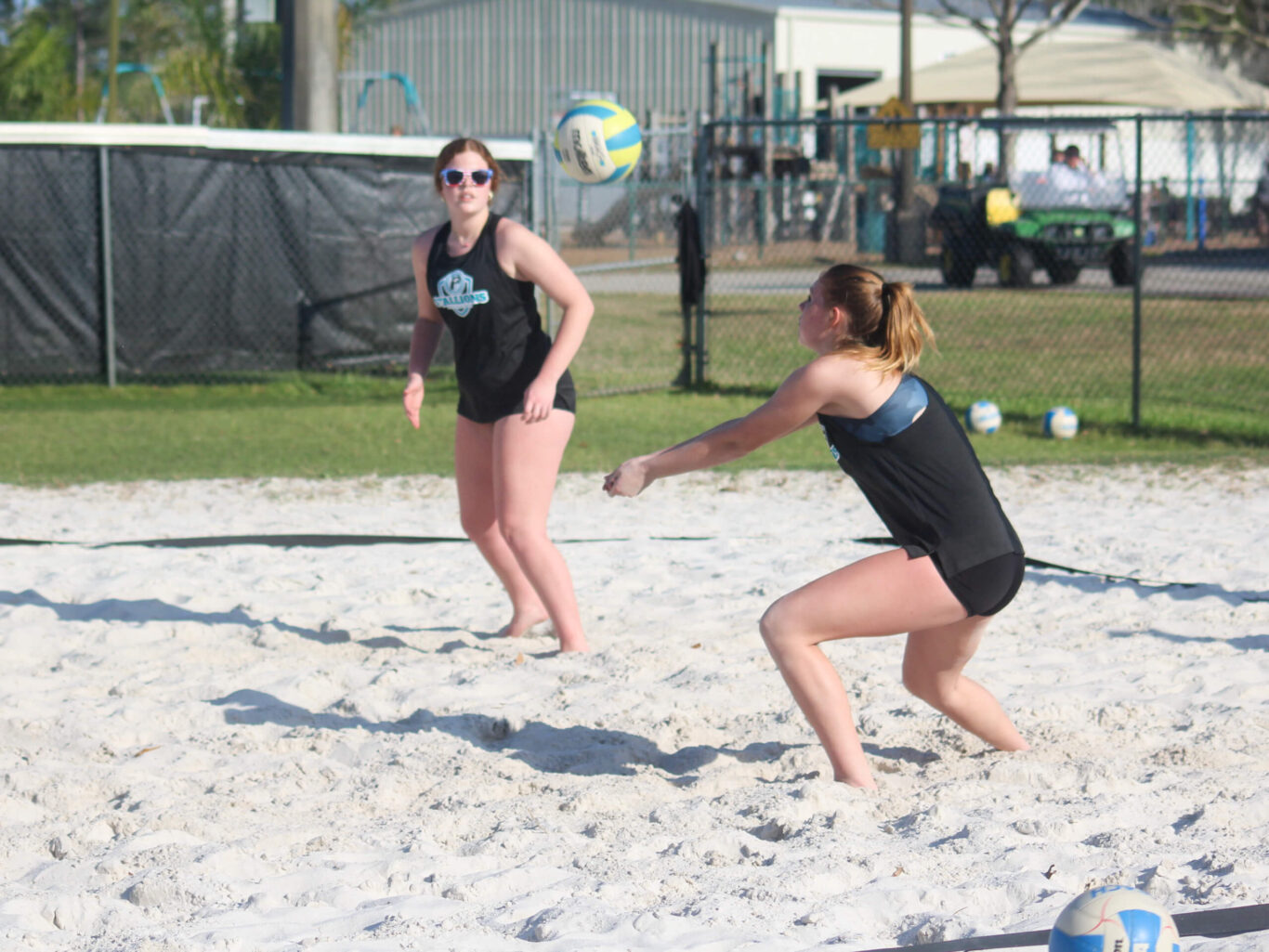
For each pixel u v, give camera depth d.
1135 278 20.19
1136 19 77.88
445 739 7.61
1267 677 8.62
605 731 7.80
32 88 41.28
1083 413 21.30
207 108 39.56
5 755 7.40
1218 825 5.93
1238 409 21.75
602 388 24.08
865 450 6.14
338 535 13.27
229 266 24.25
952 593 6.20
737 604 10.76
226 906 5.31
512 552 9.49
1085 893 4.21
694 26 71.69
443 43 75.31
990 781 6.70
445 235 9.14
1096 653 9.27
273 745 7.56
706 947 4.71
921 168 54.66
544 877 5.54
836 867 5.42
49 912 5.21
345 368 24.92
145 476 16.75
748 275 45.75
